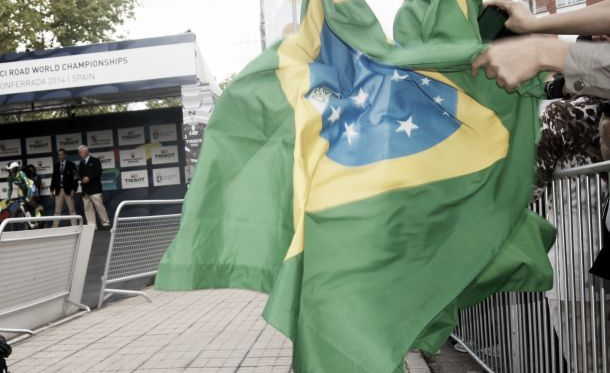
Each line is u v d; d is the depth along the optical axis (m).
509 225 2.06
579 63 1.56
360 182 2.00
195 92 14.61
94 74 14.66
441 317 1.97
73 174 16.86
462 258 2.00
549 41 1.63
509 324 3.49
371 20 2.11
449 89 2.11
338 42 2.17
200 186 2.12
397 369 1.80
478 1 2.05
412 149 2.05
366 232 1.93
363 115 2.12
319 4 2.15
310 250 1.94
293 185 1.95
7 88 14.70
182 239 2.09
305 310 1.87
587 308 2.61
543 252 2.14
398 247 1.94
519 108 2.15
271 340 5.32
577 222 2.66
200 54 15.22
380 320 1.85
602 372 2.54
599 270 2.18
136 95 17.23
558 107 2.75
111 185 19.19
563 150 2.76
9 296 5.82
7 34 23.72
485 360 3.96
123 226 7.71
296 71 2.12
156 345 5.34
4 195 19.45
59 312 6.82
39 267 6.30
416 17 2.09
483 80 2.12
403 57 2.02
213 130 2.16
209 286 2.08
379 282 1.90
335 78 2.12
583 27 1.55
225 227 2.10
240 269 2.06
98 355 5.09
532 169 2.14
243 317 6.39
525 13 1.66
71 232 6.91
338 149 2.07
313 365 1.81
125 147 19.17
